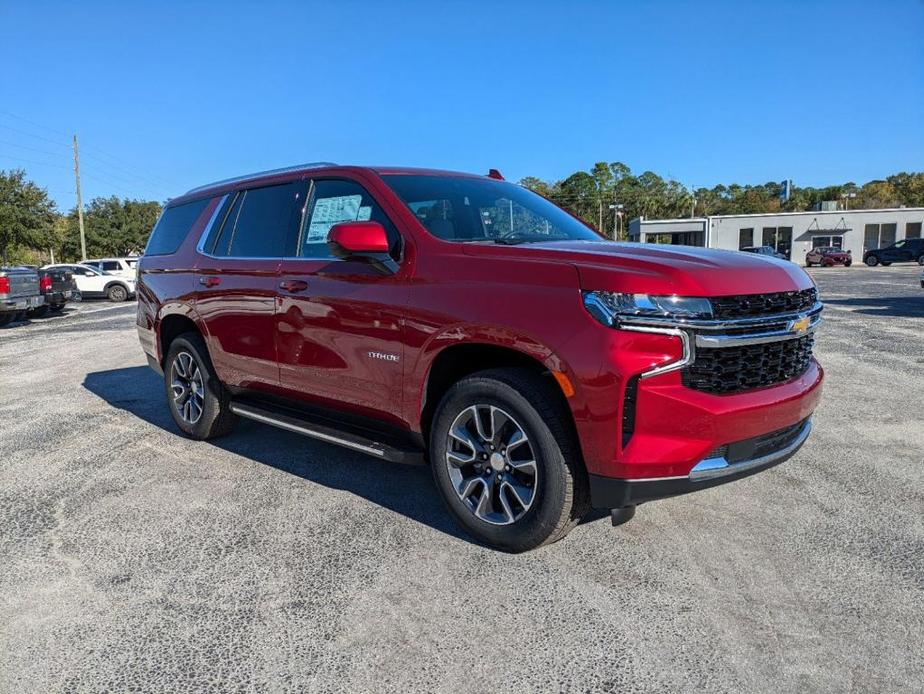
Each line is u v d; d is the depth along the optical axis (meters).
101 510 3.77
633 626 2.55
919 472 4.12
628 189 104.56
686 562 3.03
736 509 3.60
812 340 3.41
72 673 2.34
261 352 4.24
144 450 4.90
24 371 8.74
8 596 2.86
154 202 69.88
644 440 2.68
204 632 2.57
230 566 3.08
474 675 2.29
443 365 3.31
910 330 10.67
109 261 26.55
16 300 15.59
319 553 3.20
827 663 2.30
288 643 2.49
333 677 2.29
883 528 3.35
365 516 3.62
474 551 3.18
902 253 41.91
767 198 102.56
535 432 2.90
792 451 3.10
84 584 2.95
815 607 2.65
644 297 2.66
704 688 2.19
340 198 3.92
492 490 3.17
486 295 3.02
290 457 4.65
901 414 5.46
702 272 2.79
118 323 15.48
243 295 4.32
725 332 2.74
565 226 4.12
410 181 3.86
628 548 3.17
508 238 3.62
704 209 103.19
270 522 3.56
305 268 3.92
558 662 2.34
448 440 3.26
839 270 37.84
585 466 2.80
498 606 2.70
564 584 2.86
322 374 3.83
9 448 5.04
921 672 2.25
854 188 97.12
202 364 4.86
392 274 3.42
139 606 2.76
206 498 3.91
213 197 5.00
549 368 2.79
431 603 2.73
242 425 5.54
